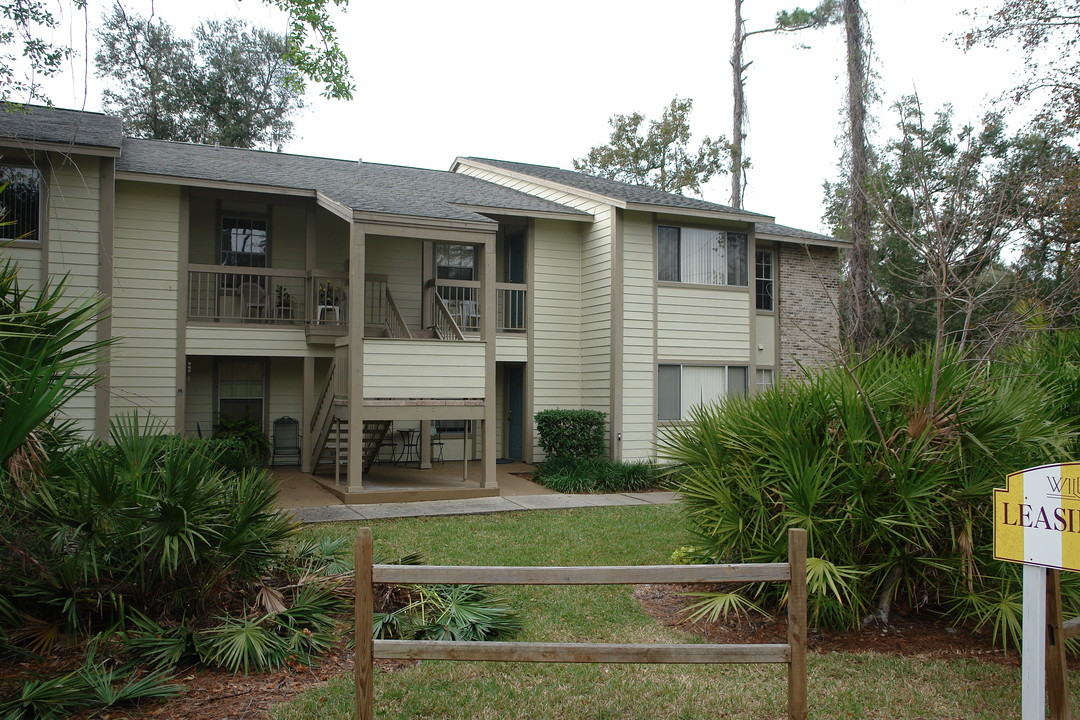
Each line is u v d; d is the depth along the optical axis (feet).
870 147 65.57
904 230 29.68
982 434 19.81
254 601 19.93
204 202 52.37
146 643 16.80
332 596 20.75
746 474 21.62
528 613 21.90
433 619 19.58
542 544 31.22
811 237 62.23
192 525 17.98
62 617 17.93
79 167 40.70
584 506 41.16
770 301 62.80
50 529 17.31
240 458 42.96
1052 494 12.43
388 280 57.21
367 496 41.14
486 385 44.24
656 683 16.93
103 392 40.91
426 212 43.24
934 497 19.63
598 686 16.71
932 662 18.33
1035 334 26.73
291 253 54.19
